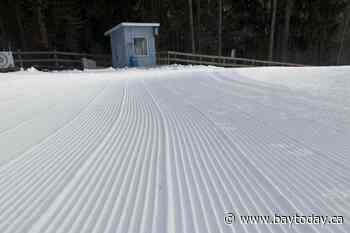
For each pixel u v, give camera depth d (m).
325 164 2.47
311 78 8.27
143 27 18.19
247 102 5.33
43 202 2.08
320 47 33.38
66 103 5.79
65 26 25.25
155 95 6.66
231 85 7.74
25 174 2.54
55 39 25.38
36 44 23.53
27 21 25.27
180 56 21.23
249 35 30.16
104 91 7.53
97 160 2.81
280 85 7.34
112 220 1.81
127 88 8.09
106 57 23.42
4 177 2.49
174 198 2.04
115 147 3.16
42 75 11.89
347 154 2.66
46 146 3.24
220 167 2.53
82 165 2.70
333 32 31.27
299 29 29.92
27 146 3.24
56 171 2.59
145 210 1.91
